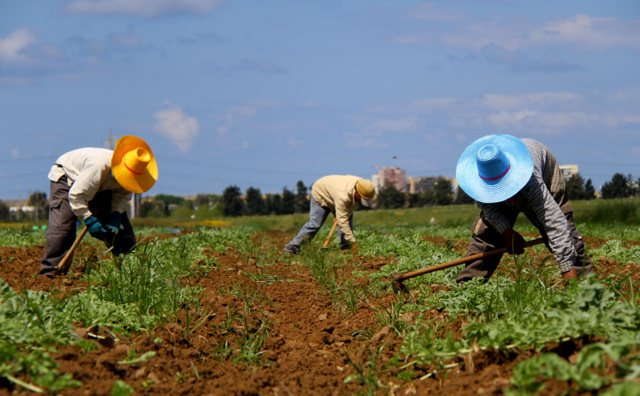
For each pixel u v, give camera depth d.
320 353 12.89
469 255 16.03
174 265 19.59
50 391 9.30
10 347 9.78
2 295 12.28
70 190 17.73
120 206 18.58
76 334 11.37
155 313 13.84
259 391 10.94
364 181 26.61
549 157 15.02
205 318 13.86
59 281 16.92
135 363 11.02
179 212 125.50
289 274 22.11
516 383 8.73
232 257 25.14
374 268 22.86
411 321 14.05
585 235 35.94
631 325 9.98
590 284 10.66
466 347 10.93
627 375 8.02
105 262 19.09
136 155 17.80
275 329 14.52
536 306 12.41
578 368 8.56
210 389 10.72
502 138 14.31
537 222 14.82
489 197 13.98
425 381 10.83
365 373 11.65
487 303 13.21
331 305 16.89
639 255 23.75
